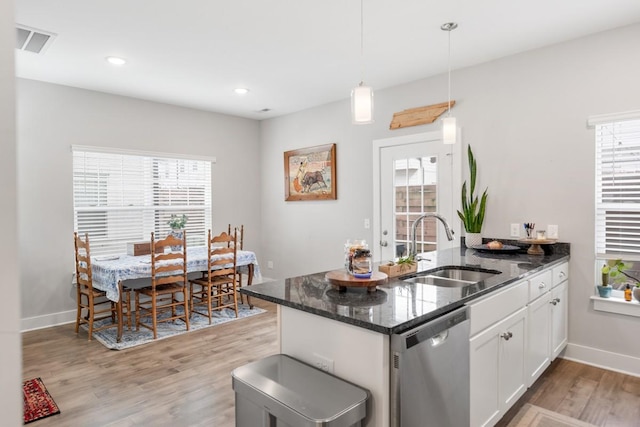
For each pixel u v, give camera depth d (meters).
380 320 1.44
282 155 5.47
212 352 3.31
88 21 2.69
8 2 0.59
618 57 2.84
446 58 3.42
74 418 2.30
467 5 2.52
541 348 2.61
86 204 4.28
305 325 1.74
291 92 4.39
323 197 4.90
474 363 1.83
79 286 3.82
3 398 0.59
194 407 2.42
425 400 1.52
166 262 3.98
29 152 3.89
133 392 2.61
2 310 0.59
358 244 2.01
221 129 5.37
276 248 5.61
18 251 0.61
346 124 4.66
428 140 3.88
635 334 2.83
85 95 4.23
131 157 4.60
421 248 3.98
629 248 2.88
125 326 4.04
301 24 2.77
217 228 5.34
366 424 1.47
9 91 0.59
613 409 2.38
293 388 1.46
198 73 3.76
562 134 3.10
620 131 2.90
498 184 3.44
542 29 2.87
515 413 2.34
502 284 2.04
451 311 1.69
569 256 3.08
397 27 2.82
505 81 3.38
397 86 4.13
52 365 3.05
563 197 3.10
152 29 2.83
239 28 2.82
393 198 4.20
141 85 4.11
